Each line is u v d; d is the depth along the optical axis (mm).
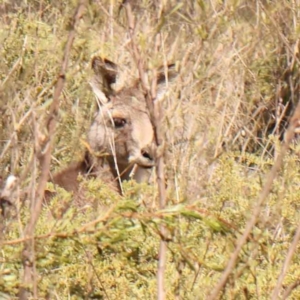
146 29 13930
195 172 15570
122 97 20625
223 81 19656
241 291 11602
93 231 9695
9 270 9961
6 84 12141
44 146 10164
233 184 13930
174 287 12031
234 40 20047
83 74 16203
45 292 11055
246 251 10445
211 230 10336
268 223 12023
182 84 18031
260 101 21000
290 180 13914
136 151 20188
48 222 11672
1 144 13500
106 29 17984
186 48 18891
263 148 18609
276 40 20703
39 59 15180
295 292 12211
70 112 15883
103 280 12406
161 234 9828
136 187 12102
